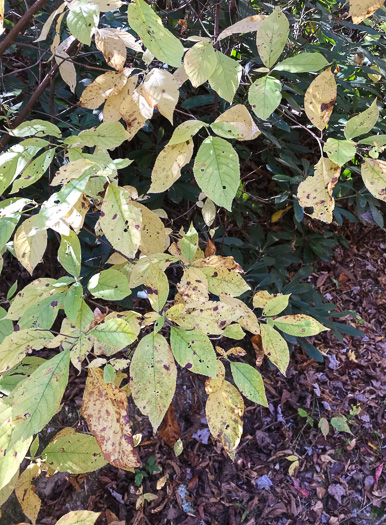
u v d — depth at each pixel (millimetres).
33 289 538
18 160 523
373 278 3047
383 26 1674
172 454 1902
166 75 560
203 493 1855
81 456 652
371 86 2303
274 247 2236
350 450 2182
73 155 524
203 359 498
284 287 2012
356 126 497
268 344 629
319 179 502
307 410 2260
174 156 547
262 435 2102
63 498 1619
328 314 2154
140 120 594
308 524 1869
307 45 1598
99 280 546
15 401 427
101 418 481
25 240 515
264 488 1937
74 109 1555
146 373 487
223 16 1445
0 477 418
